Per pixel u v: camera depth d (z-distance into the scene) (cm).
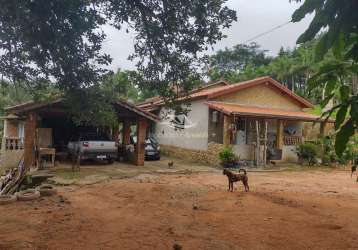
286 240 664
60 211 894
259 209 930
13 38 582
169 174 1705
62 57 648
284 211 910
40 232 704
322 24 172
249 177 1658
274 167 2070
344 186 1402
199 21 703
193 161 2309
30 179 1485
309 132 2539
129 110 1930
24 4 515
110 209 920
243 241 655
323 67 198
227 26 715
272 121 2353
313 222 800
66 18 579
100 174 1622
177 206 959
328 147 2159
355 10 167
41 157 1816
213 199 1062
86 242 641
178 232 709
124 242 643
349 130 175
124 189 1233
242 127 2261
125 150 2233
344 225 777
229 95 2258
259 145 2111
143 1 704
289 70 5700
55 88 759
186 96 850
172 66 785
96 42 662
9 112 1711
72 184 1354
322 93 203
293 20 176
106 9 702
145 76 811
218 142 2173
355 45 187
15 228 733
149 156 2316
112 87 798
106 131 2330
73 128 2411
